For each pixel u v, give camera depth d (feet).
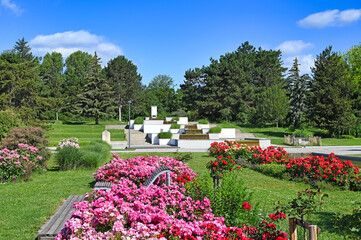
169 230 13.64
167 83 362.94
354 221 20.17
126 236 12.76
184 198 19.44
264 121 166.81
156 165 35.09
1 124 57.88
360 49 165.17
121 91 211.41
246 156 62.08
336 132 145.07
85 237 13.19
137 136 141.08
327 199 34.32
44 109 151.23
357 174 41.06
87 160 56.03
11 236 21.95
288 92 189.26
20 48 218.38
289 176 46.93
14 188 39.65
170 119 165.78
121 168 34.86
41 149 54.29
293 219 15.85
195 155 76.79
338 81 141.18
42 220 25.45
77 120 217.56
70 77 257.34
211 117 208.44
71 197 32.60
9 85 128.77
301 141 117.08
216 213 20.48
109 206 14.90
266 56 229.04
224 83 200.95
